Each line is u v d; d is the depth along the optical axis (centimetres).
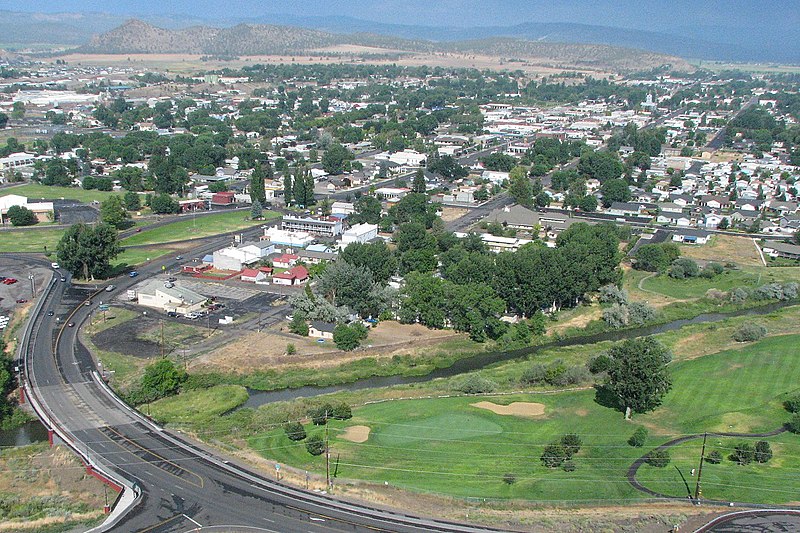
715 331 15462
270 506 8656
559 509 8738
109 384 12219
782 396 12144
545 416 11425
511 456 10088
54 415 10950
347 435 10681
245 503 8712
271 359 13438
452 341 14725
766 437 10712
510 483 9344
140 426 10712
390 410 11600
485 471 9662
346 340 13950
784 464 9900
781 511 8662
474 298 14788
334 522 8356
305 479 9319
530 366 13538
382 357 13938
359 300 15412
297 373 13162
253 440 10469
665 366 12544
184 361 13200
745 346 14600
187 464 9619
